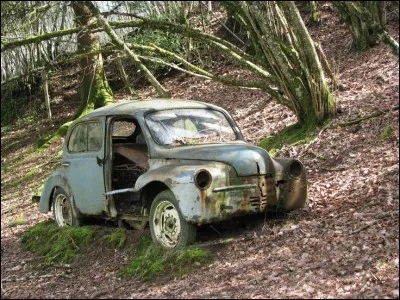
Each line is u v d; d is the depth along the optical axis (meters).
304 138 9.80
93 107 17.95
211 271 5.85
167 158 6.75
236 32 17.22
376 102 9.93
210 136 7.27
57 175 8.54
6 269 7.68
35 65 18.88
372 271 5.10
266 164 6.55
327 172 8.54
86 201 7.84
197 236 6.68
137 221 7.24
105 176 7.40
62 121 20.16
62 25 13.67
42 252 8.12
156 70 18.59
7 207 13.16
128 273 6.45
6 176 16.59
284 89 9.97
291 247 6.04
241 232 6.77
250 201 6.39
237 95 14.83
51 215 10.88
